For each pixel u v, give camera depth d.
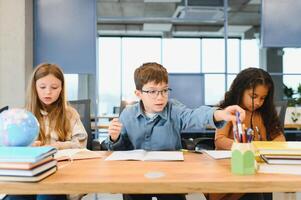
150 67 1.46
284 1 3.78
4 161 0.82
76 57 3.75
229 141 1.47
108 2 6.93
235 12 7.54
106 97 8.20
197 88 3.95
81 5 3.75
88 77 5.55
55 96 1.70
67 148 1.53
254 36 8.69
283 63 6.97
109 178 0.86
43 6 3.74
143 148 1.56
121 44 8.93
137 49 8.95
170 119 1.55
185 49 9.01
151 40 9.03
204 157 1.21
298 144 1.11
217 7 4.64
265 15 3.77
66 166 1.04
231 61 8.84
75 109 2.06
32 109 1.68
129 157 1.18
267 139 1.69
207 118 1.23
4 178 0.82
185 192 0.82
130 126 1.56
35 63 3.75
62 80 1.74
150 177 0.87
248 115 1.67
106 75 8.41
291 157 1.00
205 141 2.19
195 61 8.97
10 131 0.98
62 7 3.75
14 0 3.89
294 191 0.83
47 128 1.68
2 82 3.90
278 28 3.78
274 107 1.73
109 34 8.86
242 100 1.65
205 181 0.82
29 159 0.81
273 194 1.07
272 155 1.01
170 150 1.52
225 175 0.89
